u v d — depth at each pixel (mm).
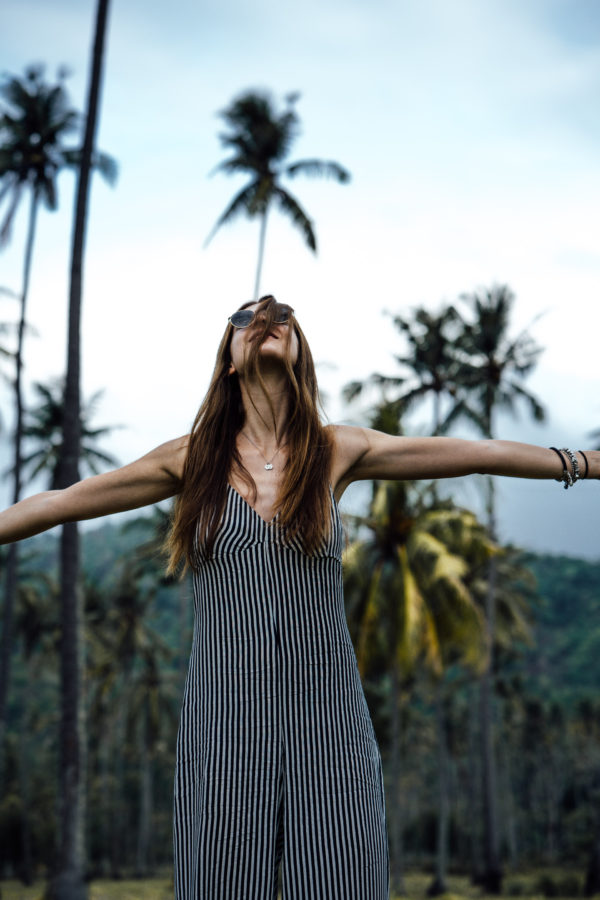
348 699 1433
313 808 1366
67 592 15805
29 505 1521
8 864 55125
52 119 28438
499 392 30656
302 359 1542
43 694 73625
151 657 49375
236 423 1547
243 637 1420
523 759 76375
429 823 71750
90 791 61125
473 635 23203
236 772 1372
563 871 59438
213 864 1346
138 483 1549
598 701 76125
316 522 1439
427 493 22688
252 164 28875
